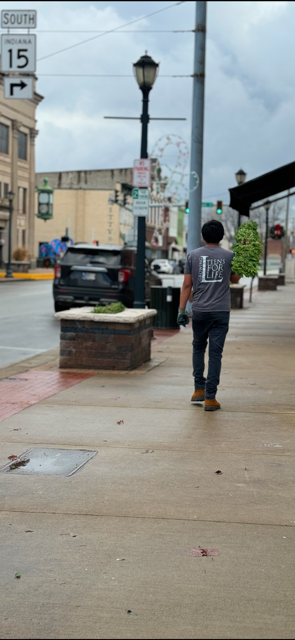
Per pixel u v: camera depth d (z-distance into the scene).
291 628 3.23
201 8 18.00
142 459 5.83
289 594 3.53
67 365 10.44
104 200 83.31
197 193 18.56
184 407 7.83
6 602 3.44
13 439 6.42
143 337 10.98
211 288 7.53
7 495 4.93
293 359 11.76
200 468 5.60
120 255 18.75
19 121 59.69
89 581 3.65
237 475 5.43
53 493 4.98
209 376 7.61
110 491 5.03
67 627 3.23
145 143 13.83
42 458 5.84
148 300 21.86
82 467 5.60
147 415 7.42
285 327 17.64
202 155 18.58
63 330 10.40
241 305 24.52
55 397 8.33
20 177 61.38
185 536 4.24
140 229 13.91
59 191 84.06
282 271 69.44
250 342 14.22
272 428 6.91
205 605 3.42
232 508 4.72
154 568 3.80
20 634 3.17
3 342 14.60
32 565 3.83
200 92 18.31
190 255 7.69
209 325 7.62
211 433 6.69
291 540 4.20
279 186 15.55
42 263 68.06
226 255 7.57
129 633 3.19
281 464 5.73
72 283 18.75
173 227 104.31
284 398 8.37
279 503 4.83
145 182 13.82
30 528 4.35
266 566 3.84
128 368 10.30
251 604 3.43
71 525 4.40
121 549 4.04
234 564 3.86
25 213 63.25
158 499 4.88
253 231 7.61
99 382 9.34
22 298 27.97
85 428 6.85
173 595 3.51
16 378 9.66
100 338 10.30
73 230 84.12
